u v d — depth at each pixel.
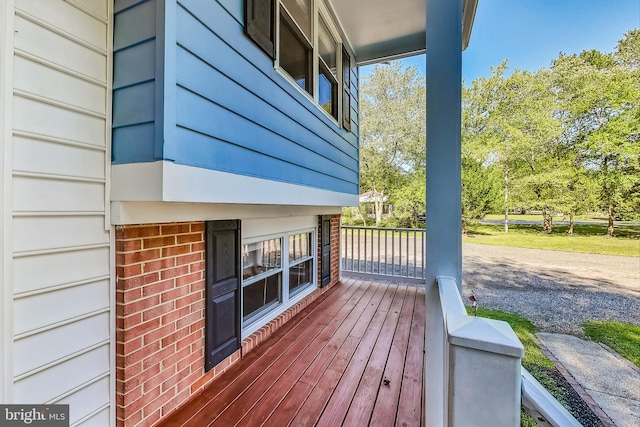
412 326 3.24
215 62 1.61
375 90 13.07
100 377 1.46
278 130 2.36
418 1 3.51
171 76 1.32
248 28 1.92
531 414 0.68
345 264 6.50
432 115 1.33
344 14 3.76
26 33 1.14
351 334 3.03
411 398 2.00
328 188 3.60
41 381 1.23
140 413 1.61
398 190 12.73
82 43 1.33
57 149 1.26
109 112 1.43
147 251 1.66
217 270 2.24
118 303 1.52
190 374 1.97
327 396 2.02
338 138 4.02
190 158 1.43
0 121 1.08
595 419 1.12
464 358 0.62
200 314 2.08
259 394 2.03
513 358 0.58
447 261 1.31
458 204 1.30
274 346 2.75
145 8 1.34
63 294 1.30
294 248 3.90
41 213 1.21
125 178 1.40
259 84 2.07
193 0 1.45
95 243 1.42
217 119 1.63
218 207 2.20
